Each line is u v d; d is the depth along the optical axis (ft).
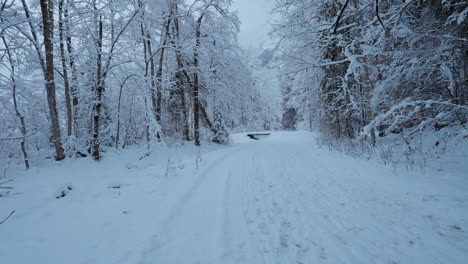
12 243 8.05
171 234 9.19
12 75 21.88
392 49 22.38
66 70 25.82
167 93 47.47
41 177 16.22
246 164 25.32
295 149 39.11
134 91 34.19
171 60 47.50
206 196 14.10
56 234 8.85
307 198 13.66
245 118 112.68
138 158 26.37
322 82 42.50
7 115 28.48
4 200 12.16
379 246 8.08
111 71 27.27
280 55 34.40
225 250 8.13
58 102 37.35
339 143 32.22
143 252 7.71
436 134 20.86
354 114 36.40
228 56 51.29
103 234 8.93
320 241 8.71
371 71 29.76
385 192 13.24
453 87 17.58
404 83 22.65
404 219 9.80
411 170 16.15
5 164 19.25
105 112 33.81
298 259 7.60
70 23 24.39
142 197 13.50
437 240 8.03
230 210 11.95
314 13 30.99
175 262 7.30
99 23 24.14
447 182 12.73
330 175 18.95
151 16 34.01
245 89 60.39
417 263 6.98
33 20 21.80
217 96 57.06
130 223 9.96
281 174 20.27
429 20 19.56
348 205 12.05
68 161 20.42
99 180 17.40
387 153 21.65
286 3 29.17
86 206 12.02
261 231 9.66
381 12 19.15
